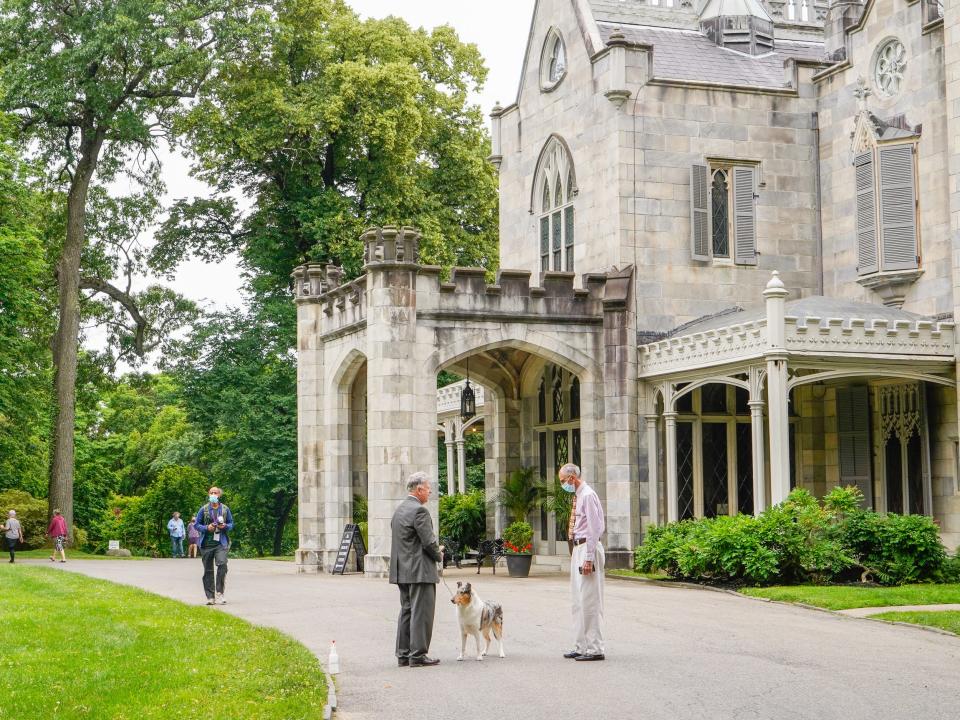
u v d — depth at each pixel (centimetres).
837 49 3058
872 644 1413
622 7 3172
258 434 4397
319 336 3011
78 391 4694
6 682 1112
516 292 2650
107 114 4047
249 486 4669
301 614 1798
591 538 1296
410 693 1126
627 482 2675
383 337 2512
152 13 3872
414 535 1287
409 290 2534
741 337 2355
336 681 1194
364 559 2625
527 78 3288
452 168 4481
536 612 1747
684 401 2800
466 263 4459
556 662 1291
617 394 2708
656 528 2420
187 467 6159
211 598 1977
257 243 4216
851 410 2736
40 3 3962
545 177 3203
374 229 2545
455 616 1742
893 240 2636
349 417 2912
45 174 4291
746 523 2105
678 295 2836
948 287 2519
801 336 2278
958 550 2194
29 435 4444
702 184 2881
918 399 2561
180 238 4403
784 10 3397
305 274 3048
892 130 2652
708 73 3006
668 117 2870
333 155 4291
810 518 2088
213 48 4091
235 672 1191
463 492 3522
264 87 4053
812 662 1284
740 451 2847
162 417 6775
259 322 4431
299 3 4178
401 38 4419
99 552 6234
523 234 3300
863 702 1073
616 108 2839
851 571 2109
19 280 3872
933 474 2523
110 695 1072
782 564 2052
